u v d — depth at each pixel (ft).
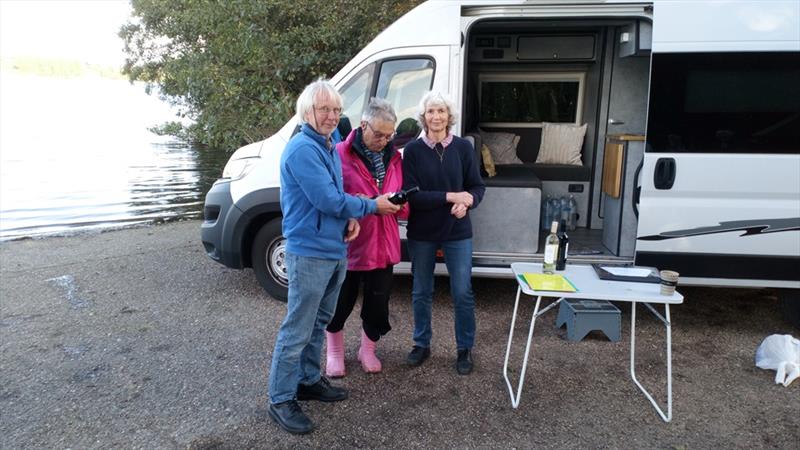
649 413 9.96
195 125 30.96
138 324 13.87
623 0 12.53
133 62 42.63
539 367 11.62
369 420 9.70
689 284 12.89
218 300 15.48
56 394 10.57
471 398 10.39
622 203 14.42
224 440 9.15
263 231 14.79
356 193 9.93
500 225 14.33
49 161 48.73
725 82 12.24
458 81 13.39
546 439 9.19
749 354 12.23
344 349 12.41
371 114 9.59
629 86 17.19
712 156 12.31
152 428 9.48
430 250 10.84
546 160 19.12
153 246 21.88
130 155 52.65
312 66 24.94
